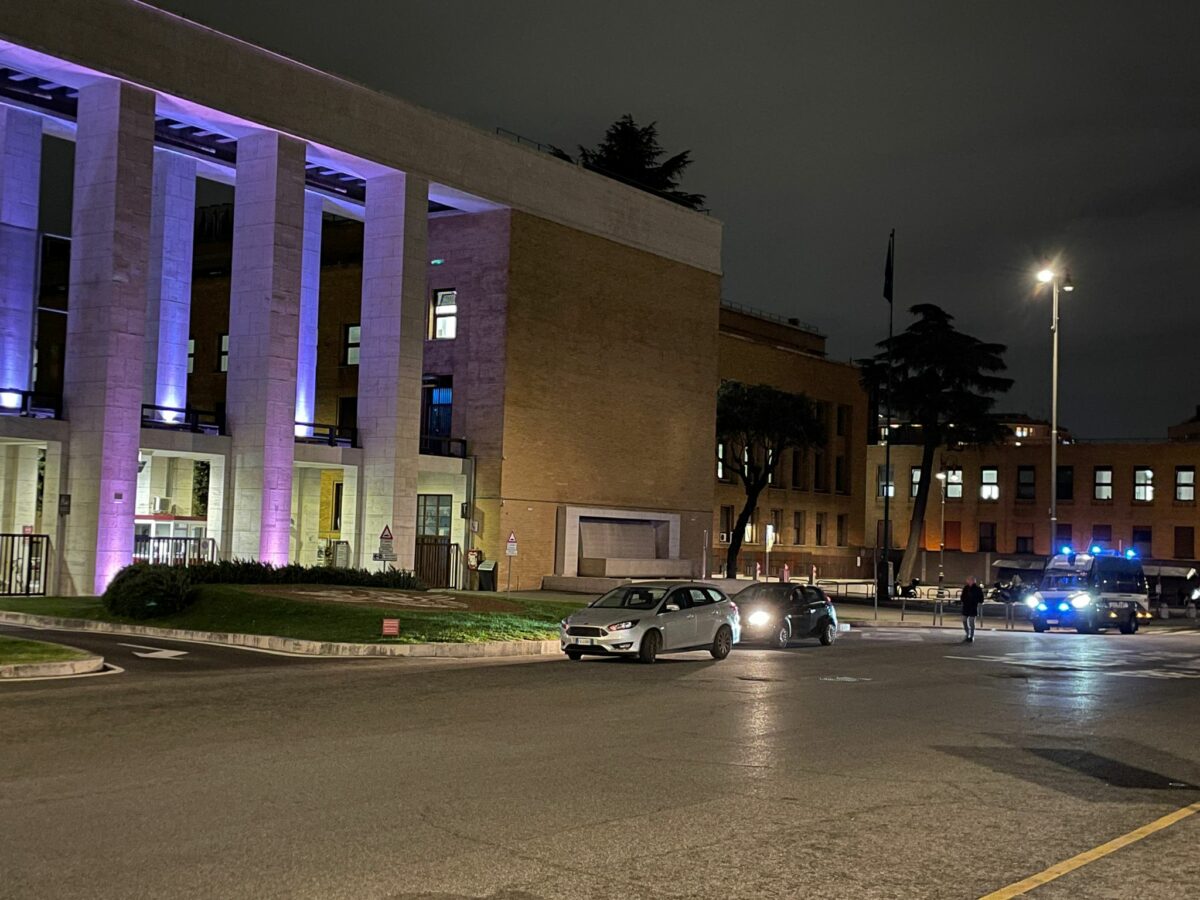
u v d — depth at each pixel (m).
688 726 14.68
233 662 21.30
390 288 42.62
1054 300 49.22
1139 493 89.38
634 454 52.75
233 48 37.03
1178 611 61.22
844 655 27.67
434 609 29.89
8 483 39.94
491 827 8.99
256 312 38.56
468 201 46.19
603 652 23.52
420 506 49.19
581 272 50.25
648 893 7.38
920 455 96.62
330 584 33.97
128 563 33.97
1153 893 7.63
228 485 38.53
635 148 78.69
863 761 12.44
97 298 34.00
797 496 74.75
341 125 40.38
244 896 7.07
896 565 90.00
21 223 36.12
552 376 48.78
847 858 8.37
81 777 10.48
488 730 13.90
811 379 75.50
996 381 75.44
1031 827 9.50
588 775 11.22
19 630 25.66
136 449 34.38
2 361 34.97
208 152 41.38
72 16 32.88
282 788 10.23
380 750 12.29
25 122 36.34
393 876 7.58
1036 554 91.69
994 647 31.86
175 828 8.69
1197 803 10.62
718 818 9.52
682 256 55.75
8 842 8.20
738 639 26.22
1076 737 14.65
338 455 41.84
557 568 48.88
